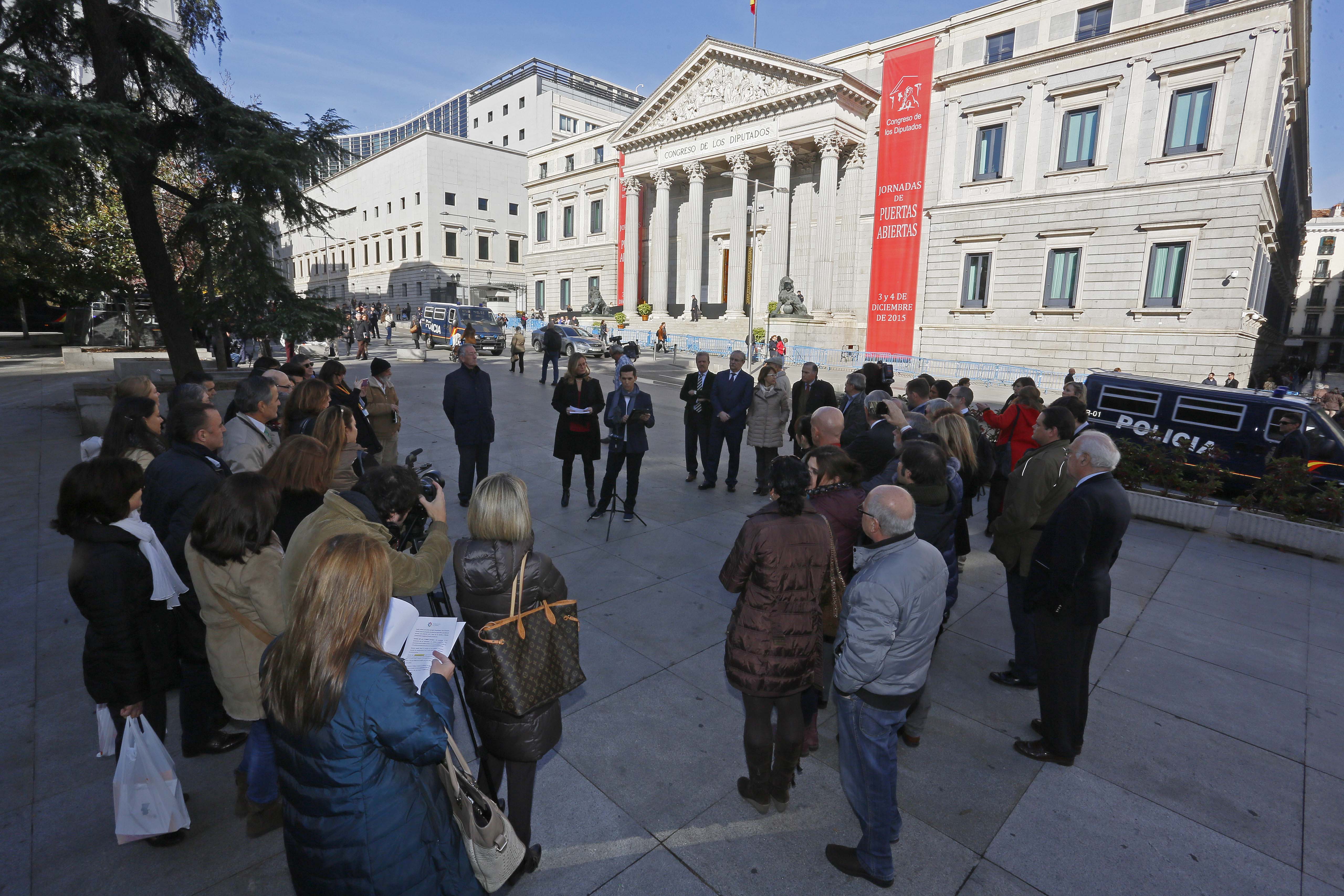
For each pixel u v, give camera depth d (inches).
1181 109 1002.7
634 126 1726.1
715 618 211.0
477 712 103.5
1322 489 372.5
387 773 66.9
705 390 361.1
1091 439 135.5
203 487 133.5
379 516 115.9
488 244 2706.7
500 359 1147.9
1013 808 132.9
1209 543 317.4
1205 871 118.6
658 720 157.4
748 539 118.0
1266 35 922.1
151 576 108.9
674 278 1860.2
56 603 204.2
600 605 217.3
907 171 1279.5
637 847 120.0
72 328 1104.2
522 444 451.8
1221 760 150.6
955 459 191.0
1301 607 239.5
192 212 463.8
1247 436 432.5
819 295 1429.6
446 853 72.4
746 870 115.6
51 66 410.6
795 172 1577.3
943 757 148.4
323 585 65.9
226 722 141.6
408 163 2632.9
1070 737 144.0
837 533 142.4
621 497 341.1
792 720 124.1
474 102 3127.5
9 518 278.7
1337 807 136.5
